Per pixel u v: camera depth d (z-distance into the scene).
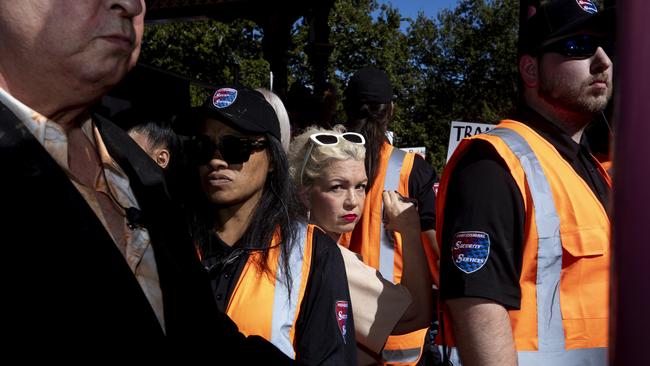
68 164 1.04
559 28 1.99
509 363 1.77
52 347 0.84
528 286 1.85
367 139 3.41
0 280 0.82
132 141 1.31
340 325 1.92
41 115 0.99
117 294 0.91
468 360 1.80
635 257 0.39
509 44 50.69
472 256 1.83
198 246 2.02
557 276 1.86
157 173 1.31
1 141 0.87
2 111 0.89
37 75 0.99
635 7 0.39
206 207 2.08
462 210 1.87
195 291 1.30
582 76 2.00
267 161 2.08
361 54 46.16
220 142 2.02
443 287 1.90
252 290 1.89
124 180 1.20
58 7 0.97
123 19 1.05
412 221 2.31
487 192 1.85
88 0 1.00
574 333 1.84
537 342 1.84
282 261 1.93
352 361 1.93
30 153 0.89
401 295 2.18
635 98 0.39
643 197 0.39
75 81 1.02
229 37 31.58
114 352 0.89
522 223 1.85
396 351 2.99
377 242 3.25
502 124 2.10
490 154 1.93
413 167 3.42
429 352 3.19
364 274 2.21
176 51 30.77
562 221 1.87
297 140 2.73
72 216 0.90
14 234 0.84
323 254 1.99
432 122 51.81
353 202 2.63
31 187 0.87
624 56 0.40
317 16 9.84
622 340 0.40
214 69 31.48
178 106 4.31
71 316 0.86
